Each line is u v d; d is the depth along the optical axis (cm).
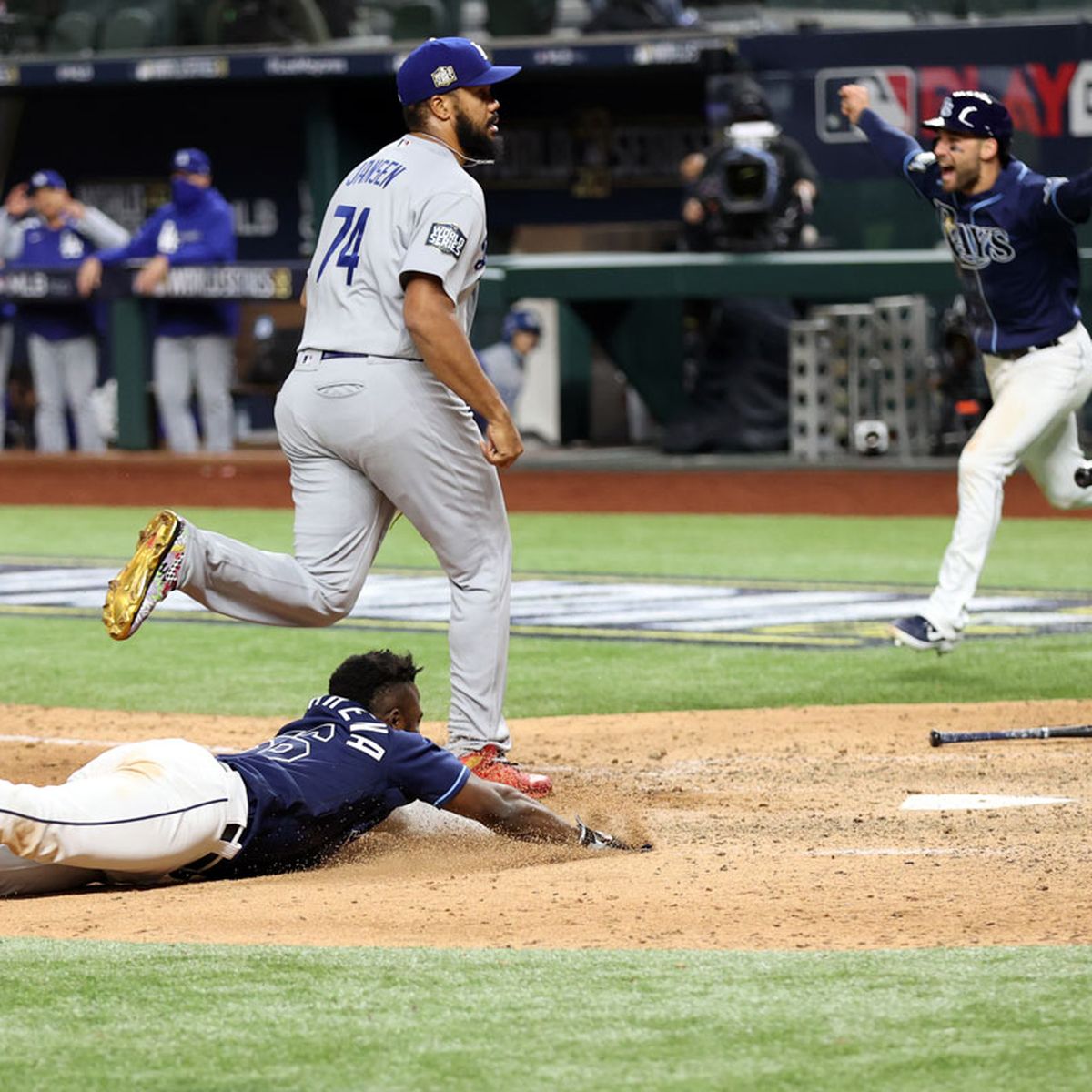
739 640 3600
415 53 2053
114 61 7262
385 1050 1194
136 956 1423
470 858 1803
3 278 6475
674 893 1634
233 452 6419
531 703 2973
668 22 6925
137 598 1834
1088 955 1391
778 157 6206
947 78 6419
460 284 1998
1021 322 2892
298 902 1619
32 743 2608
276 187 7850
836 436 6538
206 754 1688
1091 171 2738
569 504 6241
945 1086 1124
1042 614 3844
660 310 6819
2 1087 1134
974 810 2031
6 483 6519
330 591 2039
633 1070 1154
